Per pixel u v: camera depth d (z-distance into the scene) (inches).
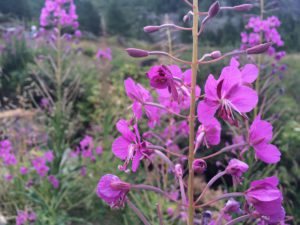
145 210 11.7
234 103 4.2
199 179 13.2
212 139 4.9
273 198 4.2
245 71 4.4
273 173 13.2
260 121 4.5
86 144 14.5
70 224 12.9
